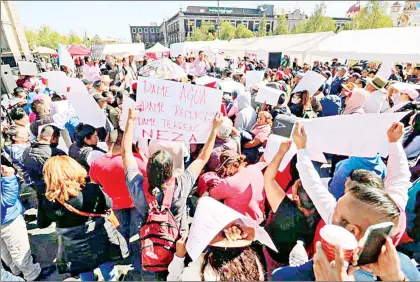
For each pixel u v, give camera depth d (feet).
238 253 4.29
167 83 6.98
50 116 11.36
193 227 4.42
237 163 7.43
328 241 3.16
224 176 7.43
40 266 9.04
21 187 12.21
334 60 45.16
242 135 11.55
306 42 41.01
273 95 13.65
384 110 13.67
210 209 4.51
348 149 6.12
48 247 10.12
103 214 6.56
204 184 7.60
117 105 14.80
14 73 33.78
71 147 9.82
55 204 6.17
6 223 7.36
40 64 43.93
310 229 5.82
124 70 32.68
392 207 3.52
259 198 7.44
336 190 7.04
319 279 3.25
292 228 5.97
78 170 6.30
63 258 6.47
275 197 6.06
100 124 10.13
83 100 9.77
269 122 11.63
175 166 8.00
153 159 5.63
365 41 31.12
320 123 6.27
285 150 5.90
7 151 9.08
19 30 38.17
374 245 3.18
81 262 6.46
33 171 7.65
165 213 5.62
